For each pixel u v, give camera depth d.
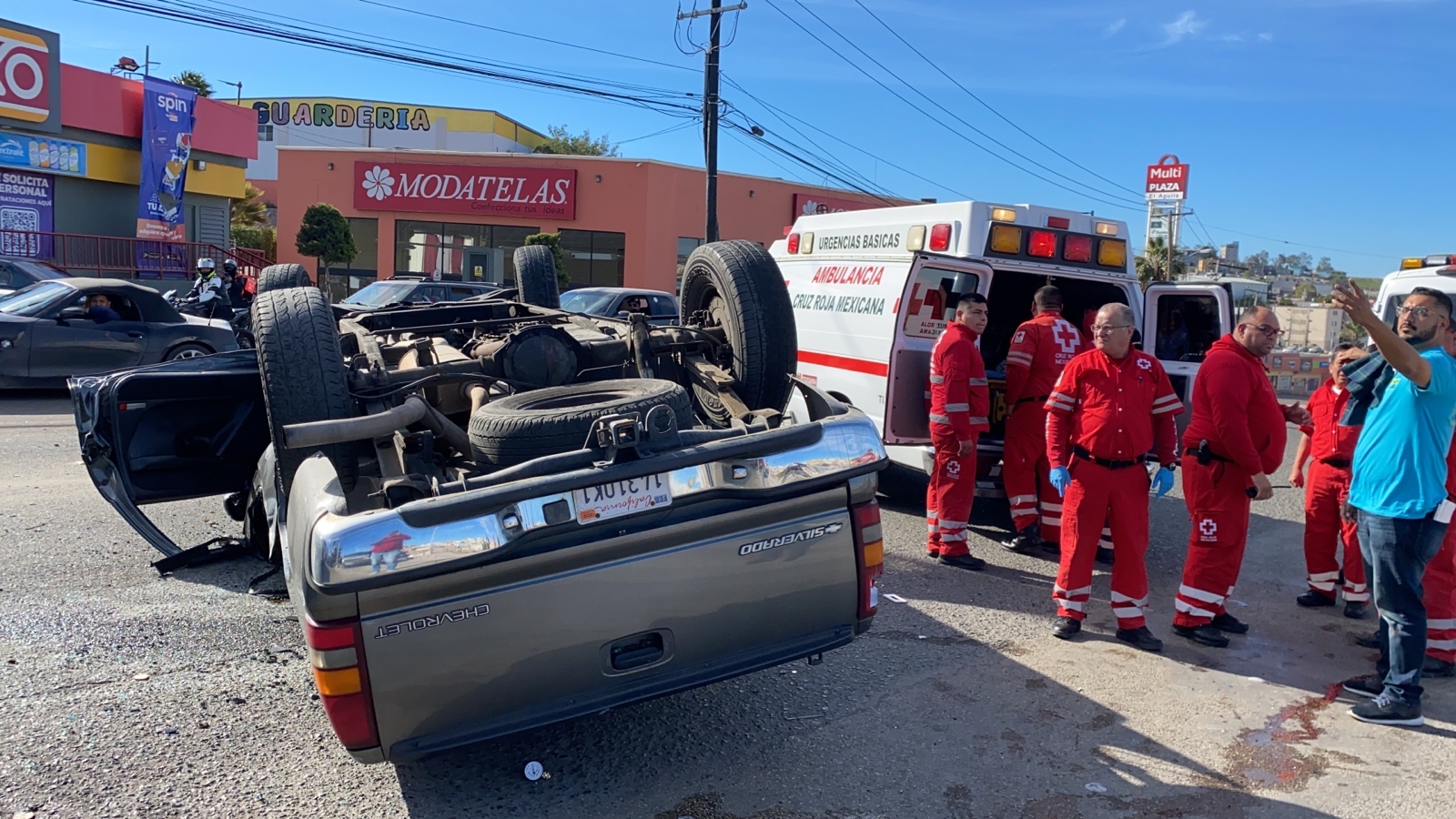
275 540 4.84
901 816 3.20
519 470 2.91
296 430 3.08
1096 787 3.41
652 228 32.47
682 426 3.36
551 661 2.92
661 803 3.27
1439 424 3.88
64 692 3.94
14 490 7.04
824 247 8.62
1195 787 3.43
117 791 3.24
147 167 24.17
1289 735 3.86
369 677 2.71
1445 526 3.88
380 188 33.56
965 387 5.93
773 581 3.23
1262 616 5.40
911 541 6.68
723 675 3.21
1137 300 7.43
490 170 32.91
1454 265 8.28
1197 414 4.85
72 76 22.78
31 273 16.31
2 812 3.08
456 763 3.52
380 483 3.29
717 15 20.86
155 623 4.69
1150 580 6.12
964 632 4.92
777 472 3.14
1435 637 4.57
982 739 3.76
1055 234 6.99
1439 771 3.59
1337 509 5.41
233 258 25.80
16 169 22.16
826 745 3.68
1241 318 4.81
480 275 34.06
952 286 6.96
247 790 3.29
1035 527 6.55
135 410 4.96
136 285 12.16
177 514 6.60
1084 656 4.66
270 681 4.13
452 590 2.76
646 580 3.01
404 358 4.66
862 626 3.48
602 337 4.78
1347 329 25.00
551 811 3.21
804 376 8.33
